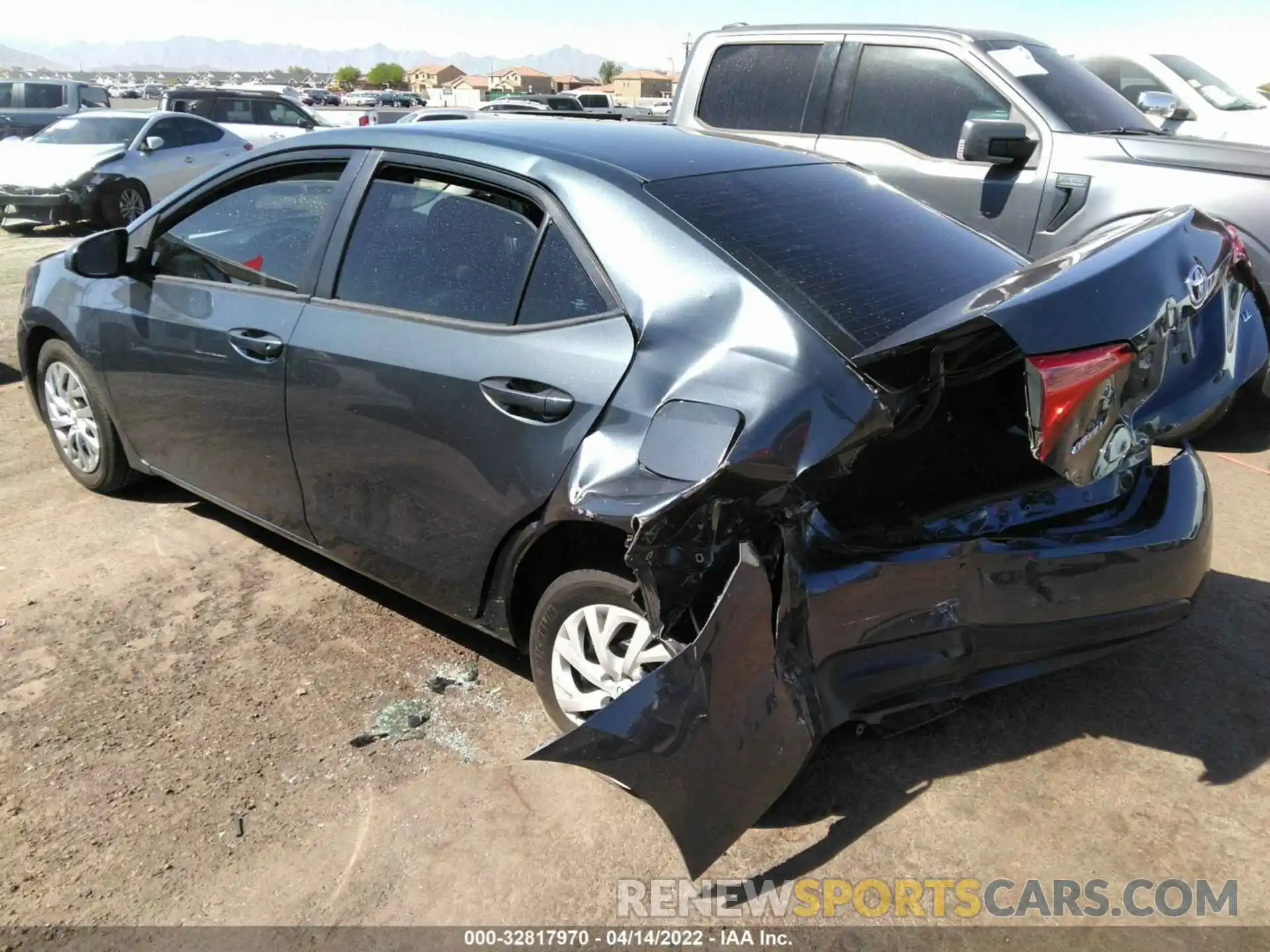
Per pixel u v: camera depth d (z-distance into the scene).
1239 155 4.95
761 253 2.66
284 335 3.31
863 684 2.50
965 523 2.64
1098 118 5.64
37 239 13.22
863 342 2.47
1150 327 2.36
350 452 3.19
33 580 3.84
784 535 2.29
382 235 3.18
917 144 5.82
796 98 6.23
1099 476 2.36
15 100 19.12
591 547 2.75
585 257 2.73
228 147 14.49
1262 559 4.03
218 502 3.92
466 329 2.88
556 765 2.85
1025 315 2.21
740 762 2.28
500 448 2.75
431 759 2.88
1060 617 2.69
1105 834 2.59
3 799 2.69
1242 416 5.81
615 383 2.56
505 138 3.08
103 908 2.36
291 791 2.74
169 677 3.24
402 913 2.36
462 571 2.99
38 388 4.68
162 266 3.86
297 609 3.67
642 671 2.67
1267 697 3.14
